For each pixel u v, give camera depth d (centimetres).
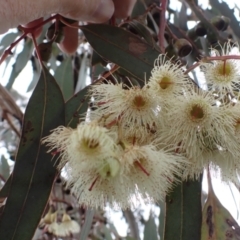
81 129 18
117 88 20
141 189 19
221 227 24
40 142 22
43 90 23
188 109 19
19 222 21
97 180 19
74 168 18
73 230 39
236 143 20
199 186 22
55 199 40
